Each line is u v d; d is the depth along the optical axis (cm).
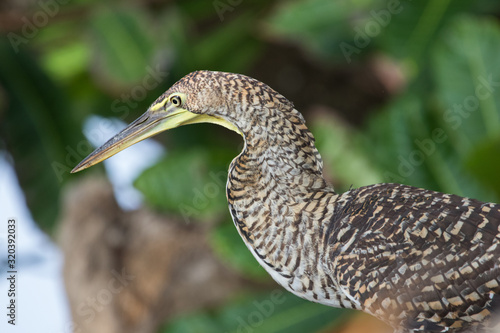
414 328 899
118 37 1638
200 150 1423
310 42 1562
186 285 1505
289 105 934
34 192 1586
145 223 1538
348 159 1389
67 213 1523
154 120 973
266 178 930
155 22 1712
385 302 892
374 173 1362
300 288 937
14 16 1686
